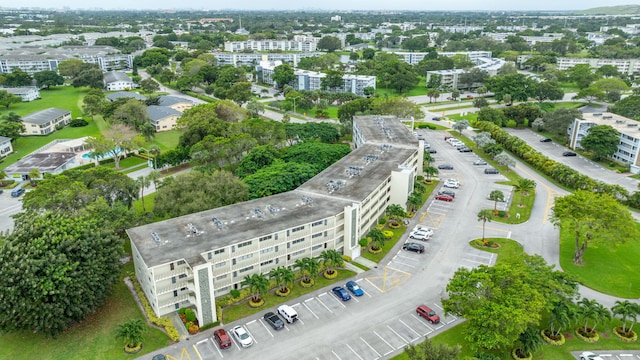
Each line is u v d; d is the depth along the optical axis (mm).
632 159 161000
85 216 93375
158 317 82312
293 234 94375
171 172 161250
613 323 81125
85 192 105750
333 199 106438
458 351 64375
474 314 71188
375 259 102500
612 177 153375
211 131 166125
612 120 181375
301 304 87062
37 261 73625
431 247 107375
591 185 135125
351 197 107125
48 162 159750
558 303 76188
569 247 107562
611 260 101938
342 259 95562
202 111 192125
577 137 181625
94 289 79312
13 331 75625
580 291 91062
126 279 95062
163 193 111312
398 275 96250
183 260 80812
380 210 120062
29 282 71688
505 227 117375
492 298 73562
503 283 76125
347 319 82688
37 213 90125
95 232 83875
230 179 117938
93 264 79438
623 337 76938
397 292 90375
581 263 100500
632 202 128000
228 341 75500
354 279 95000
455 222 120125
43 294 71812
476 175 156250
